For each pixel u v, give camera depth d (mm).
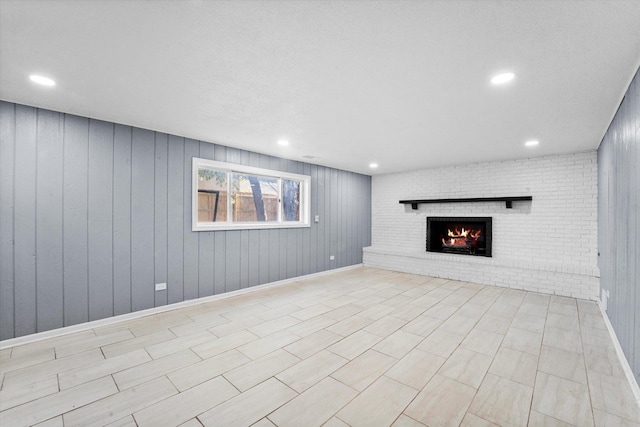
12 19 1533
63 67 2068
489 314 3629
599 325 3270
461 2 1403
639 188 1979
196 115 3076
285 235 5289
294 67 2066
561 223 4777
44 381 2154
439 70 2090
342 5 1433
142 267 3553
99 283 3234
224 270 4379
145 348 2688
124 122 3326
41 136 2889
